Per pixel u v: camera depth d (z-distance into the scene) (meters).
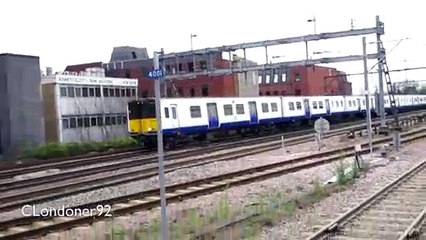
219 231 10.77
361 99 65.62
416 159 23.42
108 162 28.33
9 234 10.76
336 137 38.00
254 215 11.97
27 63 39.25
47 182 20.62
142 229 11.30
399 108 73.50
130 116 36.03
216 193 16.02
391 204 13.13
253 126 45.94
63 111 42.88
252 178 18.30
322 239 9.79
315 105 54.56
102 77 47.09
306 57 39.81
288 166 21.84
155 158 27.77
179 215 12.68
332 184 16.62
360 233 10.21
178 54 43.03
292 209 12.70
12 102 38.00
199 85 66.44
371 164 21.62
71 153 35.81
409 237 9.64
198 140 40.31
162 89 46.03
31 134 39.00
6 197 16.25
